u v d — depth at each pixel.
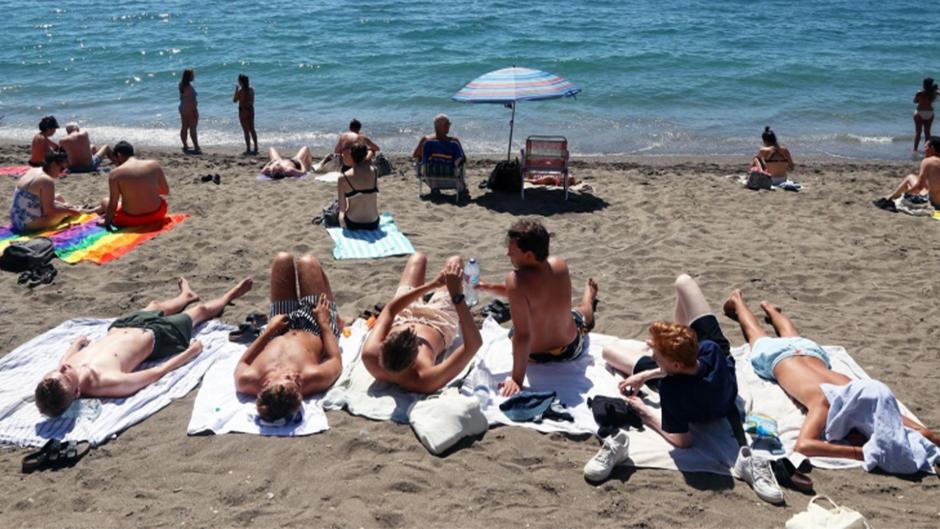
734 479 4.29
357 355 5.55
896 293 6.98
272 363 5.05
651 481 4.26
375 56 22.89
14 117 17.20
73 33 26.52
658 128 16.66
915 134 16.27
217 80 20.34
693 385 4.41
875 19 31.66
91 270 7.38
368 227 8.54
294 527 3.86
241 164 12.30
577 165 12.90
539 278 5.12
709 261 7.75
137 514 3.99
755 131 16.58
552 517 3.97
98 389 5.00
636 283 7.20
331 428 4.74
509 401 4.91
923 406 5.02
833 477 4.29
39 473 4.36
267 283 7.07
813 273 7.46
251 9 31.42
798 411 4.87
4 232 8.38
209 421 4.79
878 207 9.83
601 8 33.34
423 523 3.91
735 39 26.66
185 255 7.75
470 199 10.09
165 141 15.41
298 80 20.31
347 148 11.24
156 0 34.22
